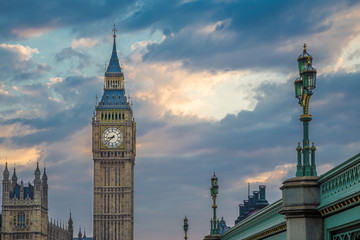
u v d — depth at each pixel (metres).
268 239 40.28
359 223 24.08
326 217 27.70
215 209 64.50
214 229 64.31
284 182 29.03
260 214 42.28
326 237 27.72
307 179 28.27
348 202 24.20
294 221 28.33
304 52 29.02
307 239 27.91
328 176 26.69
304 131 29.31
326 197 27.33
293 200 28.41
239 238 51.78
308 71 28.22
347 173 24.70
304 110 29.30
